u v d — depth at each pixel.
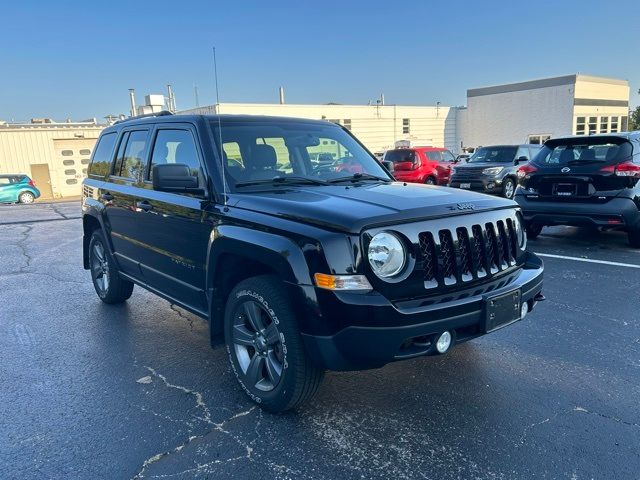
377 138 38.47
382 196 3.32
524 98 38.22
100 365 4.12
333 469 2.75
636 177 7.18
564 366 3.92
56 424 3.24
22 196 25.36
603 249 7.95
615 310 5.12
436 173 18.97
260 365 3.36
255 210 3.25
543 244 8.44
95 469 2.78
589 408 3.31
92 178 5.76
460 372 3.85
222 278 3.60
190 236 3.82
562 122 36.34
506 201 3.58
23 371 4.02
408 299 2.88
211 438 3.06
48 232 11.09
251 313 3.33
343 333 2.78
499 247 3.35
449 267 3.05
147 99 9.34
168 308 5.60
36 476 2.73
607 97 38.84
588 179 7.47
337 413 3.32
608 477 2.64
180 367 4.07
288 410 3.34
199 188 3.73
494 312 3.04
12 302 5.87
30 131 32.94
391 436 3.05
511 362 4.01
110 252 5.32
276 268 2.99
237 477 2.70
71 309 5.60
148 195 4.37
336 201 3.17
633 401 3.39
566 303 5.36
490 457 2.82
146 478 2.71
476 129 41.72
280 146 4.10
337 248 2.78
